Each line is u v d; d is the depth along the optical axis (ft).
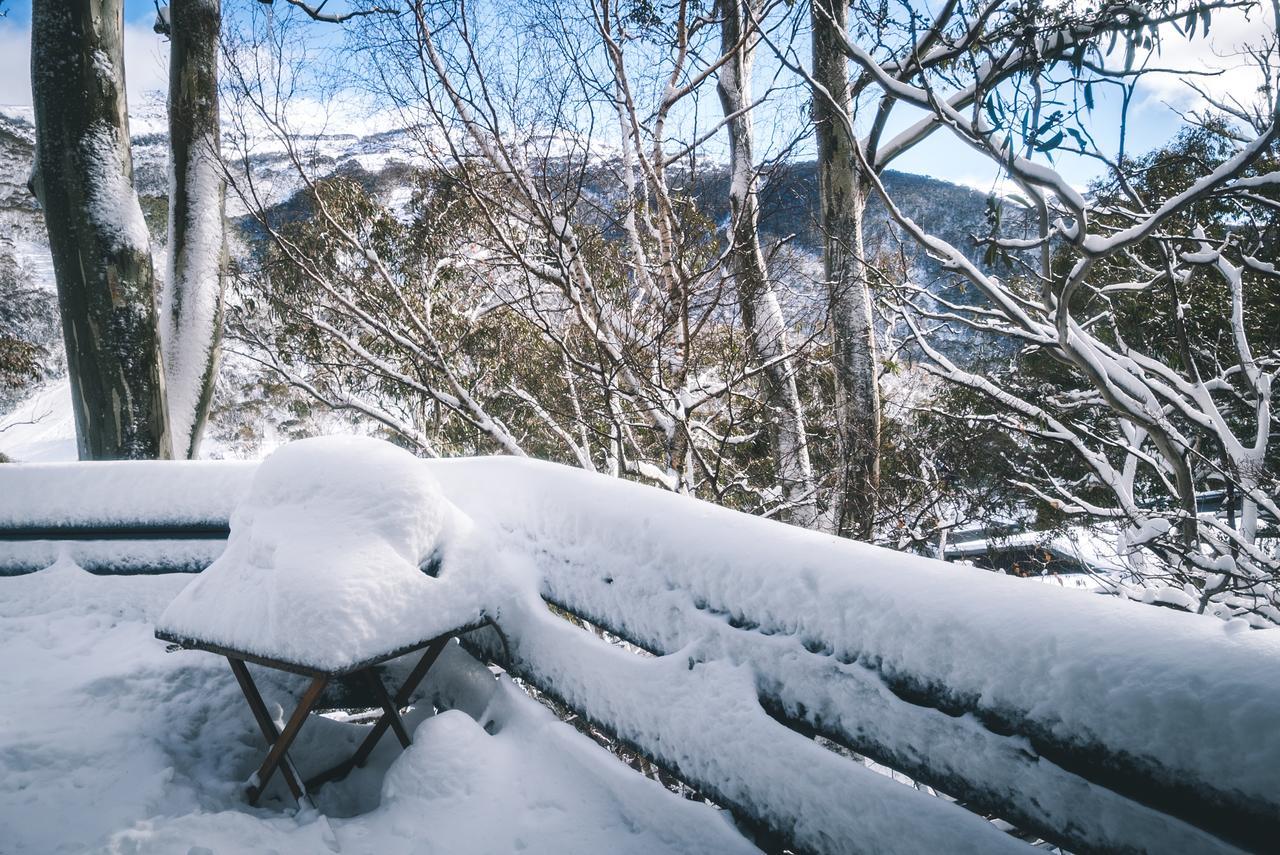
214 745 8.38
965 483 25.16
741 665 6.55
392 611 7.38
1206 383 21.50
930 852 4.98
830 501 23.84
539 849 6.45
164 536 11.48
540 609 8.55
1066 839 4.54
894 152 24.03
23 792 7.04
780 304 24.20
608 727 7.47
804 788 5.77
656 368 18.92
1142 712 4.13
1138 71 7.05
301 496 7.97
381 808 7.28
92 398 18.28
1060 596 5.01
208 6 20.62
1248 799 3.72
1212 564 15.70
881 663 5.55
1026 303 12.57
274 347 29.84
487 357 27.30
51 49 17.31
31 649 10.11
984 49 8.96
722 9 19.15
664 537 7.48
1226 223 20.49
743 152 23.93
